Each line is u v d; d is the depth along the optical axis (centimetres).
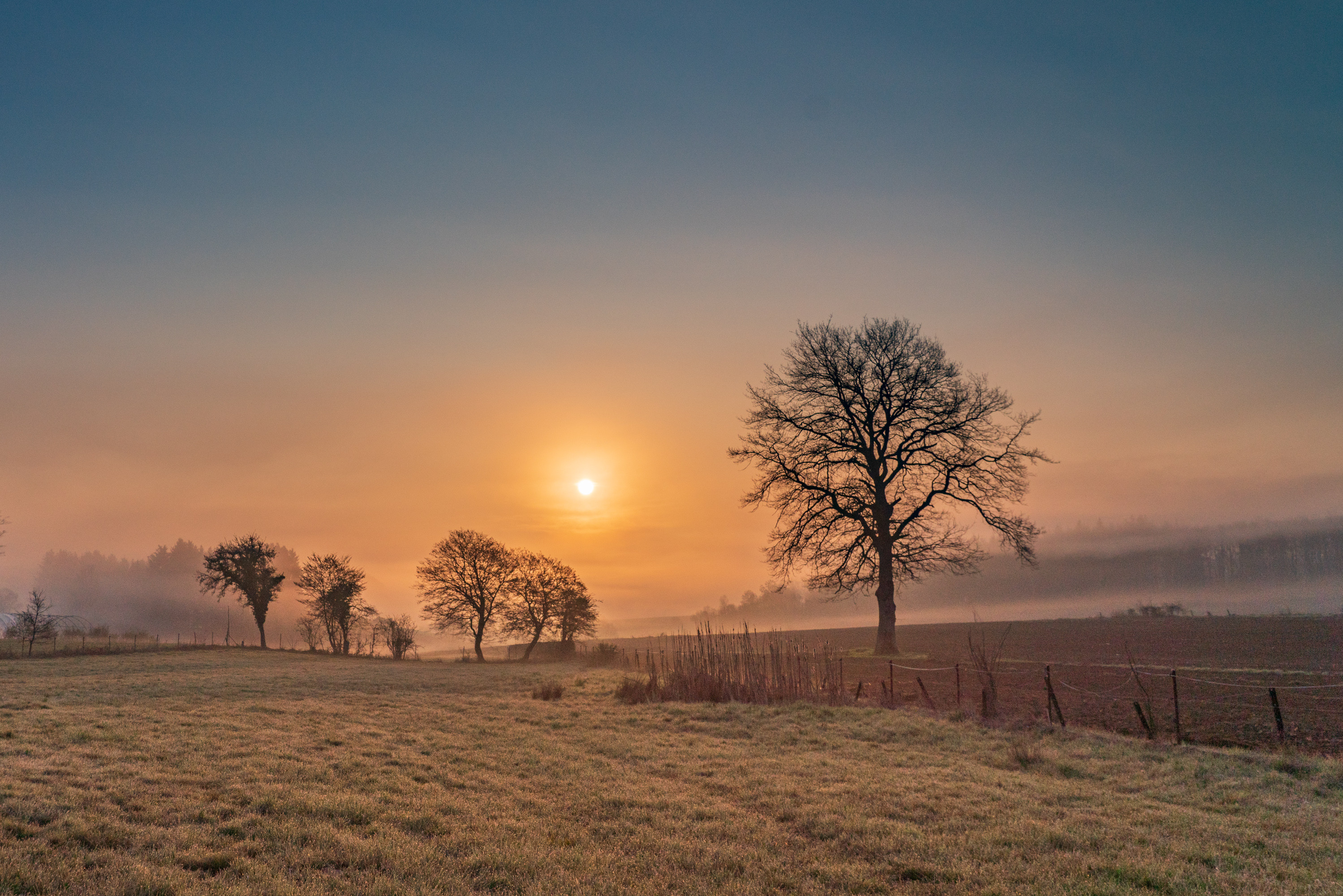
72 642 7381
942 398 4100
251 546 8850
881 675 2961
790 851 971
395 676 3775
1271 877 881
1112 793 1279
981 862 935
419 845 923
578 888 809
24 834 873
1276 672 2375
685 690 2497
